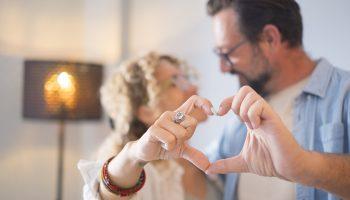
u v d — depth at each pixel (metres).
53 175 1.90
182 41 1.37
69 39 1.92
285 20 1.03
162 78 1.21
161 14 1.47
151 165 1.08
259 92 1.07
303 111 0.97
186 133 0.59
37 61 1.68
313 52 1.01
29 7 1.88
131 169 0.68
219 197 1.19
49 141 1.91
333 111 0.92
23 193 1.88
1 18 1.85
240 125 1.11
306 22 1.02
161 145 0.62
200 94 1.25
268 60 1.05
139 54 1.38
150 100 1.18
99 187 0.73
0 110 1.86
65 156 1.90
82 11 1.89
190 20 1.34
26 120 1.88
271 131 0.57
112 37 1.74
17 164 1.88
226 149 1.14
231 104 0.59
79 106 1.67
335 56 0.99
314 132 0.95
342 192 0.63
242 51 1.10
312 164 0.60
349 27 0.97
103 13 1.78
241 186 1.11
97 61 1.81
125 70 1.23
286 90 1.01
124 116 1.20
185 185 1.14
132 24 1.63
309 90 0.96
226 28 1.14
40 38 1.90
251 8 1.08
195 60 1.29
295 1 1.03
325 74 0.96
